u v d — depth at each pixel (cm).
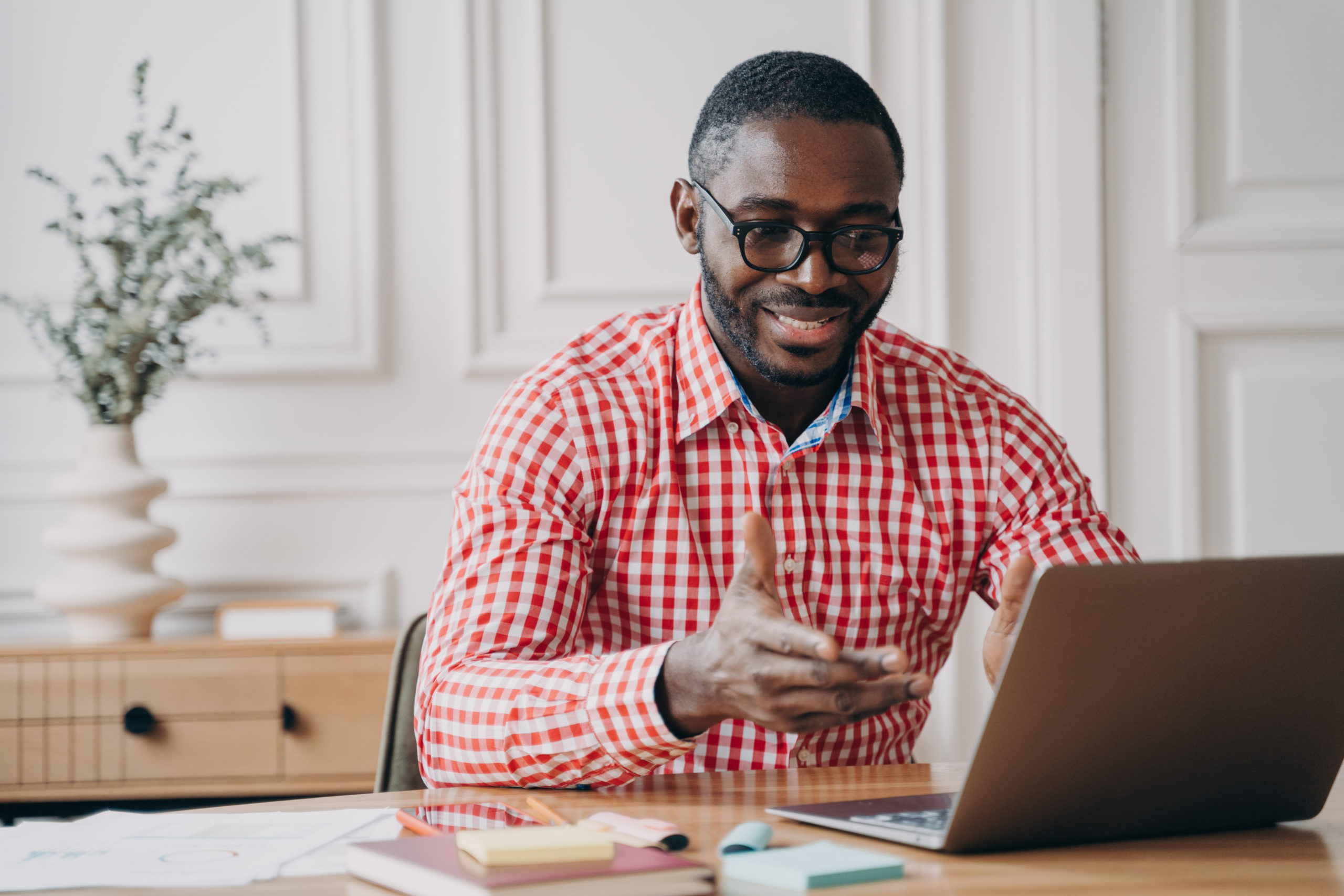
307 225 204
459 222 204
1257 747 67
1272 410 207
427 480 203
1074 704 60
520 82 205
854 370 110
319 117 204
